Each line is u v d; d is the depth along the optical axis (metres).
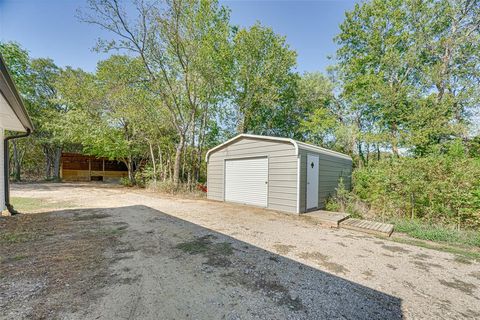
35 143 16.92
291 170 6.50
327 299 2.17
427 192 5.21
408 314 1.97
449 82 10.01
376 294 2.29
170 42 9.95
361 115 13.85
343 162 9.25
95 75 13.76
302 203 6.45
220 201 8.82
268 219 5.70
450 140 9.30
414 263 3.12
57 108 16.94
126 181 14.80
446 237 4.18
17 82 14.69
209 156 9.53
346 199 7.15
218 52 12.19
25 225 4.61
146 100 12.14
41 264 2.78
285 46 13.95
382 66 12.05
